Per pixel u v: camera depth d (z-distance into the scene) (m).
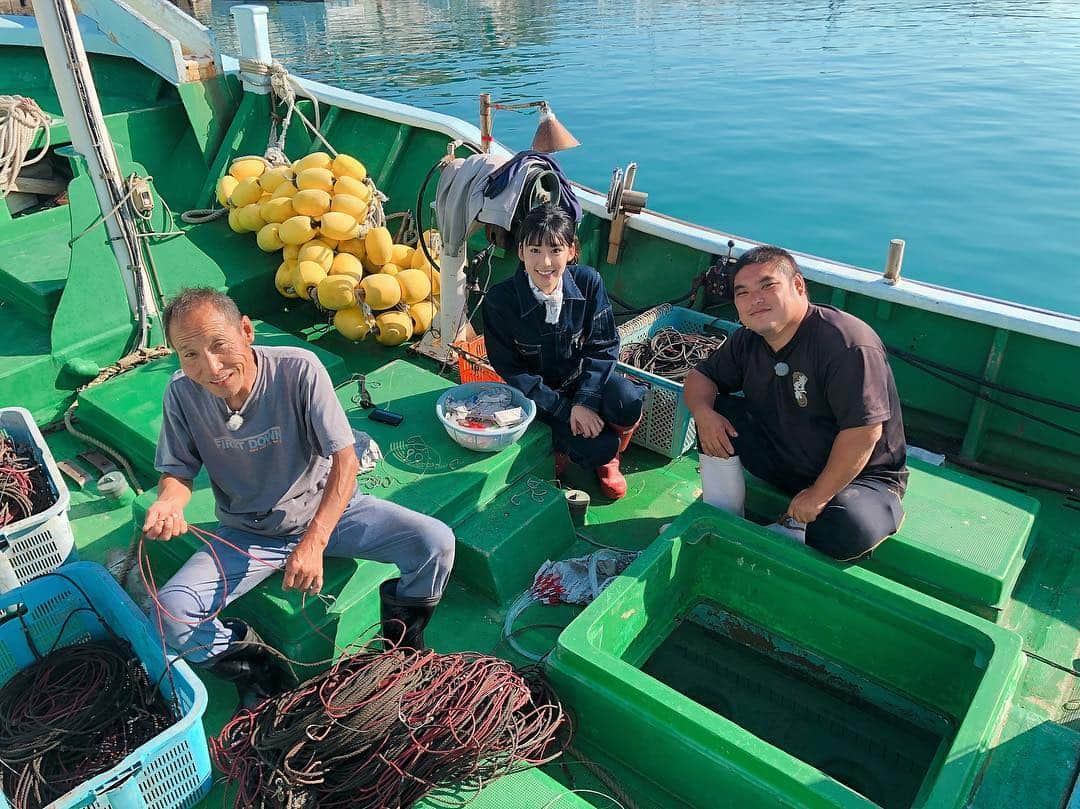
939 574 2.94
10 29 6.12
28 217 4.90
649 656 2.99
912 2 30.34
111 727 2.50
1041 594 3.24
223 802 2.41
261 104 5.59
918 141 15.58
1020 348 3.75
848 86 19.23
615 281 4.90
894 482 2.96
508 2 34.81
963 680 2.63
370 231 4.79
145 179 4.18
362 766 2.18
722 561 3.05
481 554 3.10
